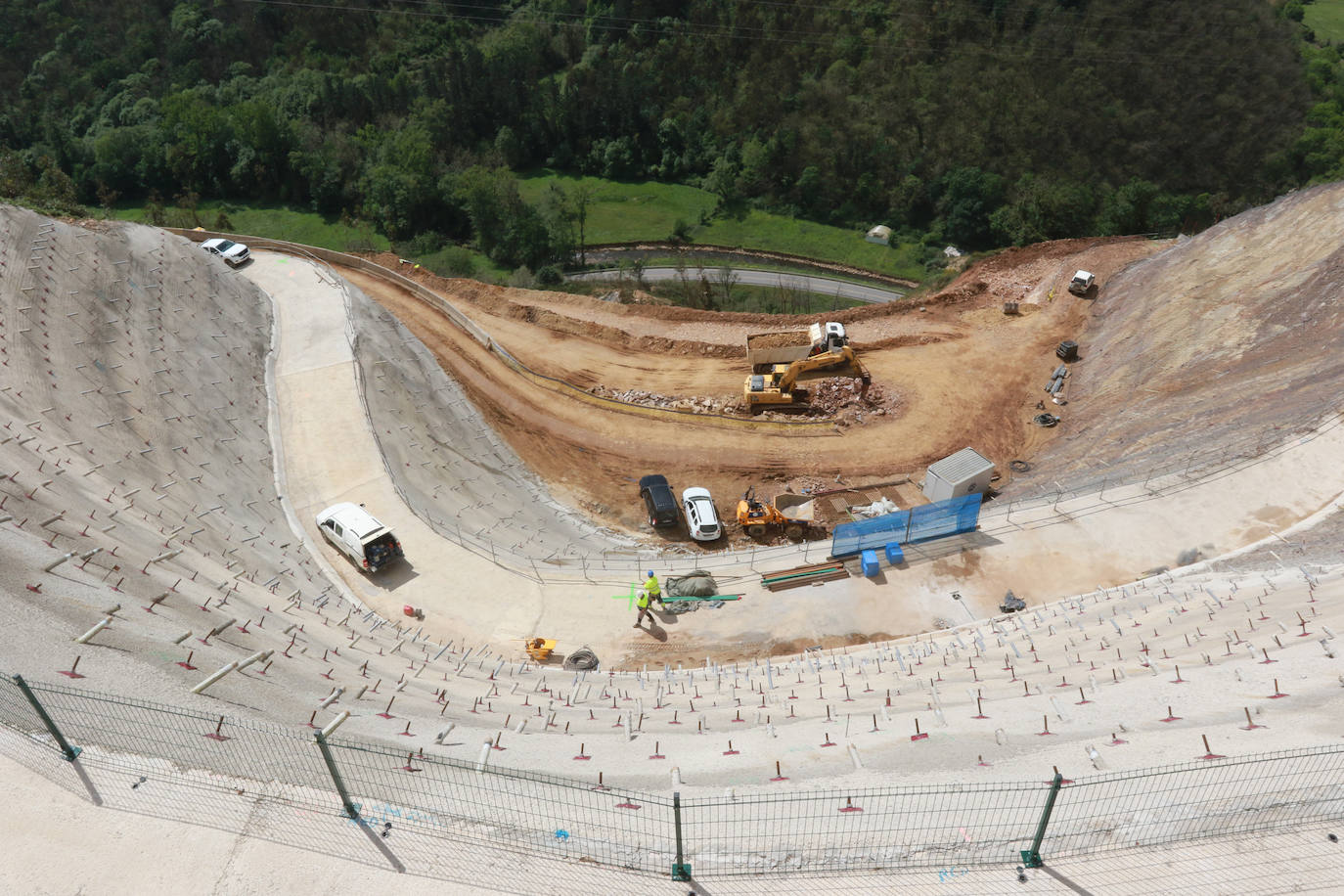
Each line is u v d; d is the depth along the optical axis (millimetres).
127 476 26609
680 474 39938
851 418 43312
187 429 31391
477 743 17594
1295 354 38062
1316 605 21078
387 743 16750
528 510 35969
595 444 41719
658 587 27828
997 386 45438
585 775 16297
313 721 17234
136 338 33812
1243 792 14312
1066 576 29188
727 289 67500
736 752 17469
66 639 17203
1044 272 56000
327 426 35875
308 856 13422
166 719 15852
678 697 22203
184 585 21812
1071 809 14305
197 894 12781
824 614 28438
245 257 50375
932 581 29500
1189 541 29797
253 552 27141
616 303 54094
